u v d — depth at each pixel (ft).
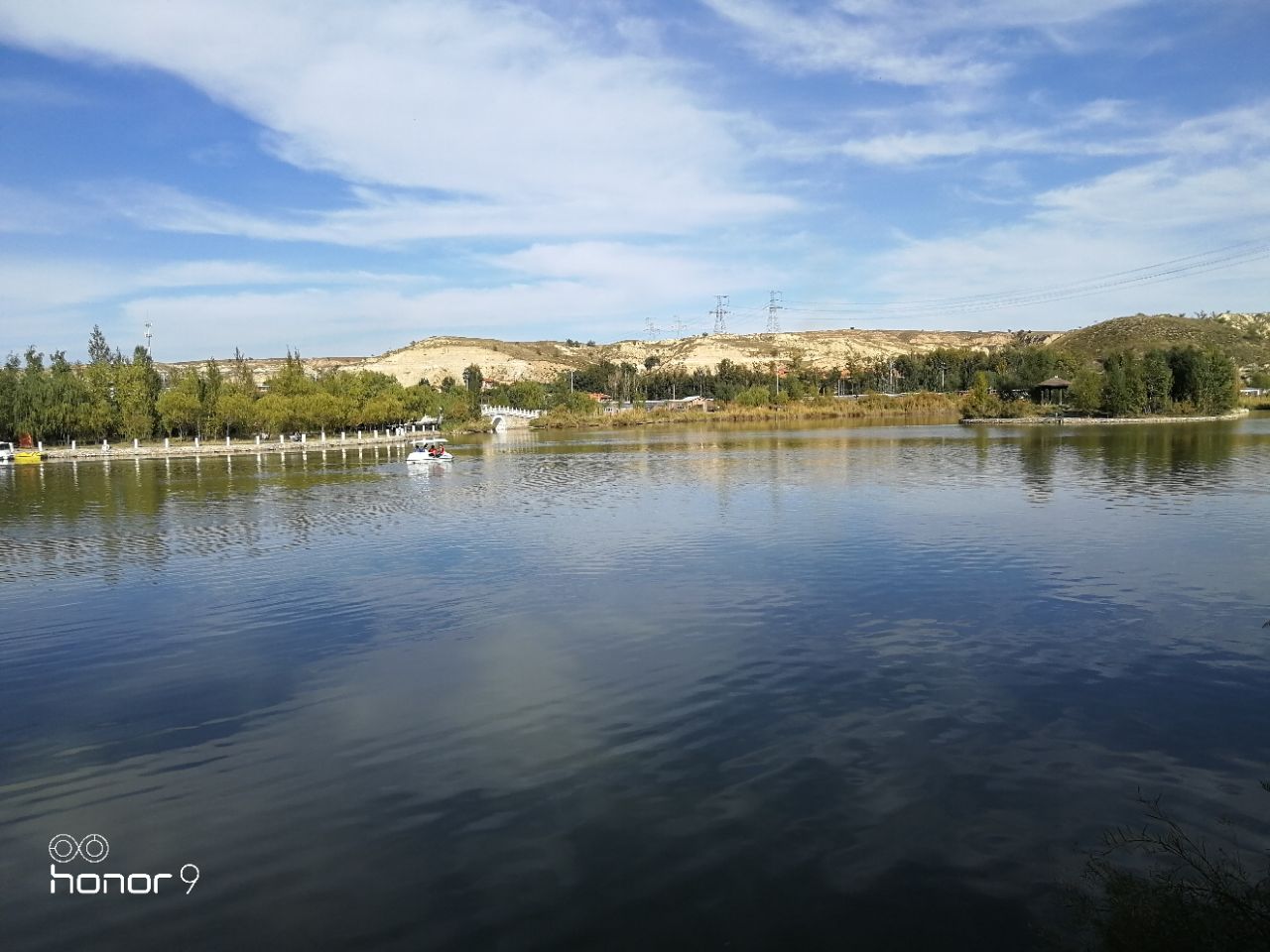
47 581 81.61
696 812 33.27
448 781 36.88
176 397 313.12
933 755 37.76
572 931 26.23
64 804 36.29
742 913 26.76
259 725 44.32
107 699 48.91
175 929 27.45
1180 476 143.74
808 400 529.04
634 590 70.49
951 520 101.86
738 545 88.69
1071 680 46.83
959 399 493.36
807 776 35.96
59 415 300.61
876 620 59.52
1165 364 366.22
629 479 167.73
